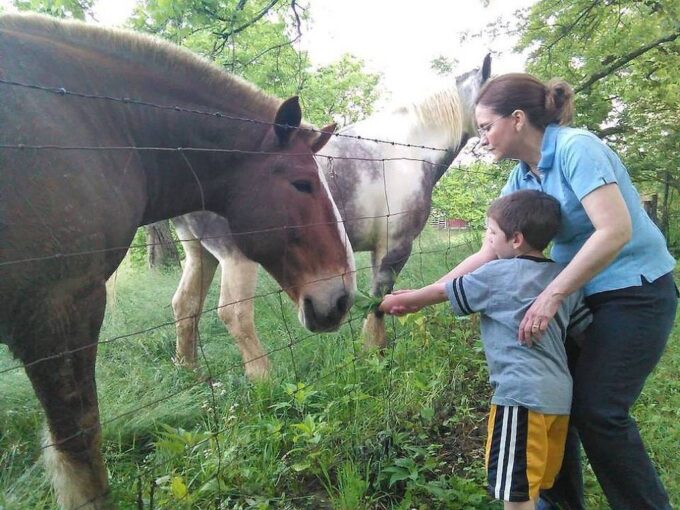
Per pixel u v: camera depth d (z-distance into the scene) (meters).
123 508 2.07
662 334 1.79
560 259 1.91
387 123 4.42
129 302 5.09
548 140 1.80
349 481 2.25
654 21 7.67
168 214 2.52
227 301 3.61
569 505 2.14
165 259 7.17
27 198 1.62
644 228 1.79
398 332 4.22
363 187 4.12
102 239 1.85
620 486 1.82
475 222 7.57
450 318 3.95
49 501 2.17
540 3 8.17
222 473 2.28
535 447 1.73
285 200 2.49
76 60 2.02
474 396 3.34
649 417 2.93
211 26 4.77
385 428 2.72
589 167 1.67
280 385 3.14
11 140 1.62
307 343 3.91
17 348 1.75
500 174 7.91
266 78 6.92
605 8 7.89
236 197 2.52
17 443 2.52
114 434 2.73
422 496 2.35
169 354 4.11
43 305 1.69
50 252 1.67
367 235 4.30
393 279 4.44
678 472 2.46
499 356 1.79
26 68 1.80
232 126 2.46
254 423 2.79
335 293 2.59
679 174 8.68
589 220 1.80
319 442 2.50
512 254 1.87
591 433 1.80
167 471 2.36
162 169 2.36
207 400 3.10
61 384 1.80
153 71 2.30
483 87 1.92
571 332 1.90
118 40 2.24
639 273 1.77
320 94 12.91
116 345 4.02
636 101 8.66
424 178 4.48
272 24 5.89
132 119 2.20
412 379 3.16
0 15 1.98
